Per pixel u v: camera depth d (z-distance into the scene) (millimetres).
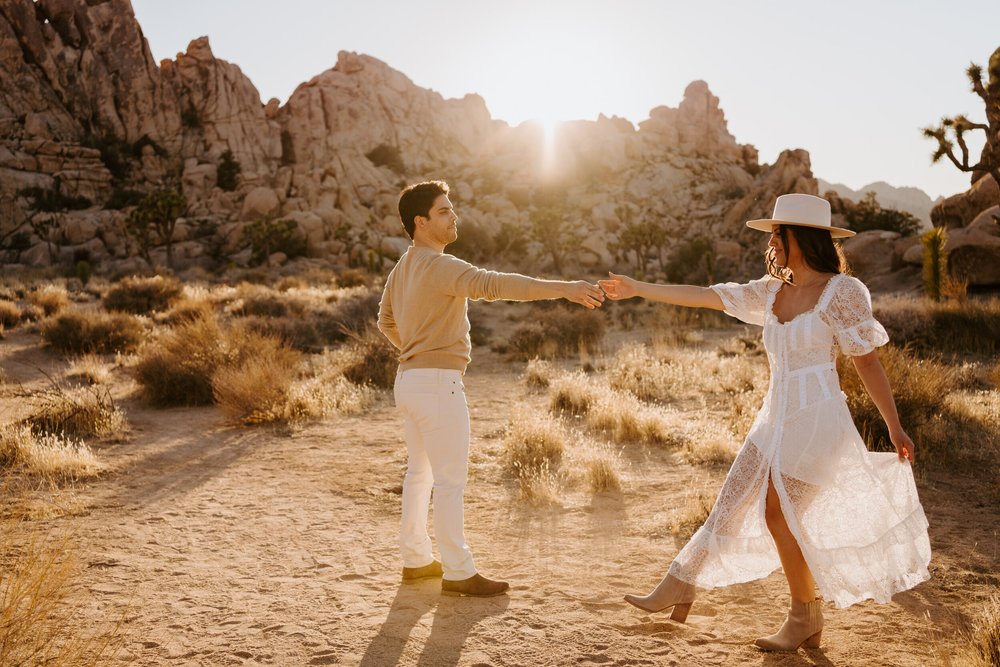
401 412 3693
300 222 68938
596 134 110312
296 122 91562
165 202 57281
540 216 76562
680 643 3086
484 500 5352
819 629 2998
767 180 65188
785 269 2959
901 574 2762
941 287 16875
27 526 4633
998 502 4898
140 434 7629
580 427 7855
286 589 3705
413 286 3463
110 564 4016
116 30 81062
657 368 10820
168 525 4750
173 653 2998
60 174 70562
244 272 48875
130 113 80000
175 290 23484
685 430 7383
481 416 8727
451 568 3600
